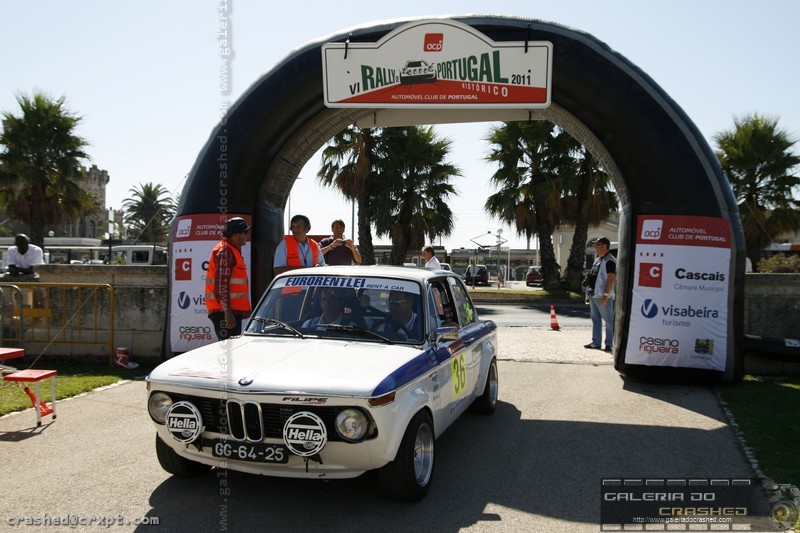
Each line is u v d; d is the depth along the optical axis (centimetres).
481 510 408
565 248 4603
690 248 798
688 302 802
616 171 862
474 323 633
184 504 410
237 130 889
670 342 808
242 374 393
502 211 2833
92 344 977
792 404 699
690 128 800
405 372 404
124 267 971
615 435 587
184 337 905
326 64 870
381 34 873
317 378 382
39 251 1123
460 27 852
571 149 2664
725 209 796
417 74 862
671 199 802
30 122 2767
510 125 2714
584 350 1089
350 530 374
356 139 2464
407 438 401
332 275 521
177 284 909
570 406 703
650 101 798
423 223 2633
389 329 473
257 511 400
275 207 973
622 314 845
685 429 608
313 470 378
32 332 984
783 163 2556
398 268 552
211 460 396
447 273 601
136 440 556
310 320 491
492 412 667
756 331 893
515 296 2723
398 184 2555
